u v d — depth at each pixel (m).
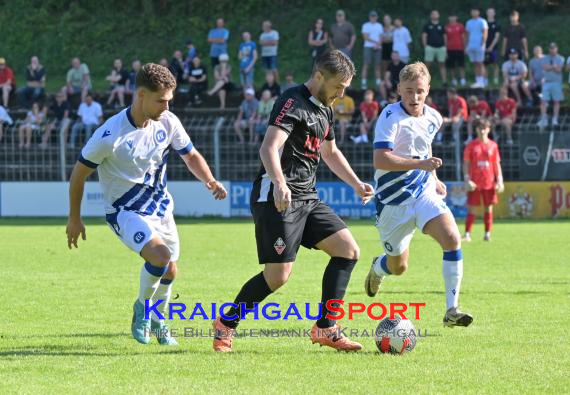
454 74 65.25
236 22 83.75
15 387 12.13
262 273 14.83
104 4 87.38
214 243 37.12
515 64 61.56
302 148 14.52
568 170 52.38
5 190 56.84
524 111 60.91
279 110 14.23
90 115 59.72
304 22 82.44
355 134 56.56
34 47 85.06
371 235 41.22
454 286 16.14
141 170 14.87
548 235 40.50
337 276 14.76
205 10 85.50
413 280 24.61
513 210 52.88
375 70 66.19
